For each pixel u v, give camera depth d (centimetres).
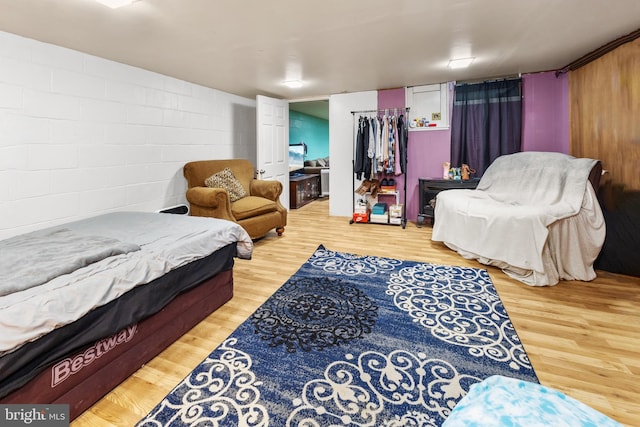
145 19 216
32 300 113
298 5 202
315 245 370
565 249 258
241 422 122
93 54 283
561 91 381
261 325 195
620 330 183
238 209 352
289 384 143
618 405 128
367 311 211
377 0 198
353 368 153
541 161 319
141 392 139
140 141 334
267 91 468
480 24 239
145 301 153
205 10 205
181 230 209
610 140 292
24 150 239
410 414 125
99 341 134
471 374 148
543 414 70
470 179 420
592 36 268
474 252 299
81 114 277
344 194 535
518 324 191
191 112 401
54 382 117
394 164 458
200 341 178
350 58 314
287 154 526
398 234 420
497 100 412
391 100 477
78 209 277
